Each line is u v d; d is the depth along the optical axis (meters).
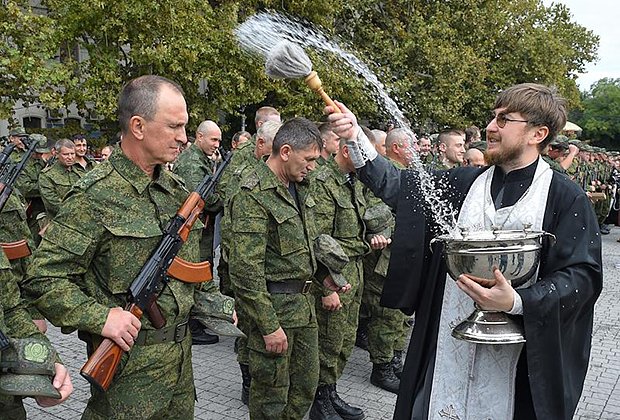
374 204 4.95
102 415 2.46
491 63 21.27
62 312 2.33
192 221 2.59
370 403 4.78
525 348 2.23
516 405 2.30
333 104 2.46
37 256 2.37
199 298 2.75
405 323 5.25
